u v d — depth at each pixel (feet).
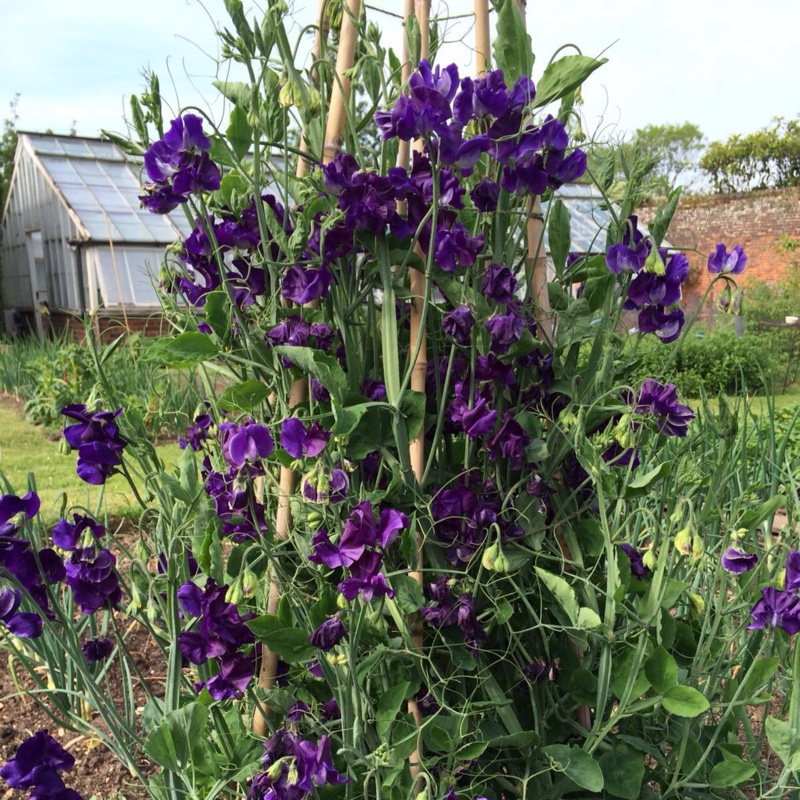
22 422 28.22
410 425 5.37
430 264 5.07
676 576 7.32
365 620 5.33
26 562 5.27
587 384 5.82
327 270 5.23
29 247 70.85
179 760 5.12
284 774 4.72
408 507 5.50
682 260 5.60
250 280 5.66
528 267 5.86
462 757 5.10
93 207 53.78
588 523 5.76
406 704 5.74
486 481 5.51
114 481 17.21
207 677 5.73
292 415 5.58
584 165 5.23
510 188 5.22
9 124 86.38
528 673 5.46
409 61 5.41
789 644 6.64
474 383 5.56
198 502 5.99
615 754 5.58
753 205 58.08
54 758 5.46
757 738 7.80
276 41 5.18
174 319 6.37
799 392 31.35
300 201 5.65
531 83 5.32
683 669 6.81
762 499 9.86
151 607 5.83
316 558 4.71
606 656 5.22
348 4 5.39
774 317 46.34
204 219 5.16
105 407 5.55
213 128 5.20
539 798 5.59
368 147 5.91
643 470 7.50
